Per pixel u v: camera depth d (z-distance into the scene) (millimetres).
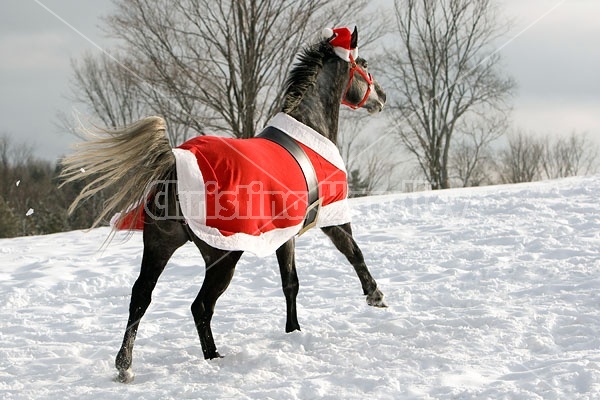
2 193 34312
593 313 6535
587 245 9602
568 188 14961
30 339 7332
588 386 4883
